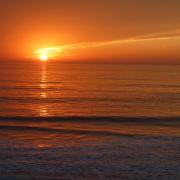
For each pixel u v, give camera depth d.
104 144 20.59
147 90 61.84
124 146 20.00
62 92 57.56
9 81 80.50
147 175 14.96
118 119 32.41
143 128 28.03
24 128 26.95
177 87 67.94
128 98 49.81
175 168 15.91
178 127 28.66
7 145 20.17
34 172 15.22
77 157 17.61
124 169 15.77
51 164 16.41
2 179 14.07
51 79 91.50
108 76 109.81
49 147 19.75
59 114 35.31
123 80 88.44
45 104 43.28
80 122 30.91
